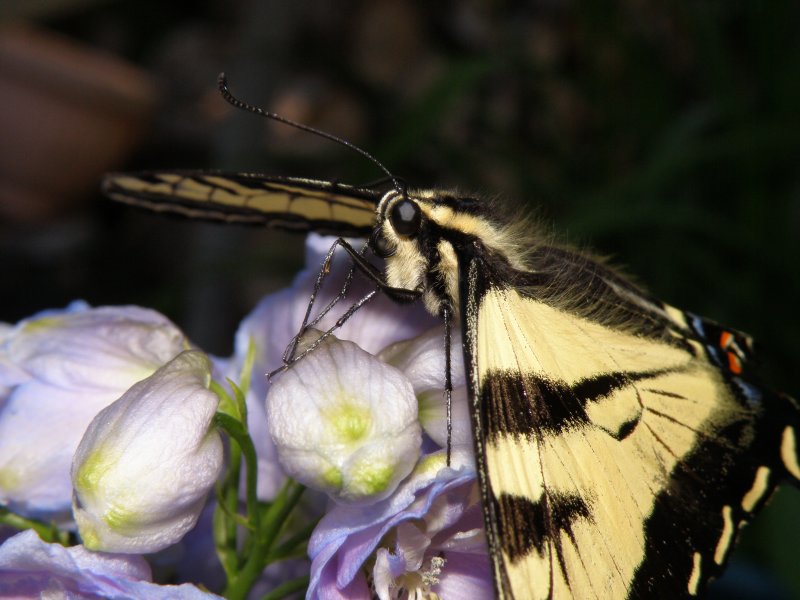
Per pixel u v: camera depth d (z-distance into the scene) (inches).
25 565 5.5
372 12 17.6
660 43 14.5
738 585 8.8
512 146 13.1
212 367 6.0
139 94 14.3
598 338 5.8
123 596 5.4
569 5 16.3
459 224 5.8
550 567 5.3
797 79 11.9
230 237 11.8
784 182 12.4
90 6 15.0
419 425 5.6
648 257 12.1
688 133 11.5
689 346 6.0
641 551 5.5
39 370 6.0
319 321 6.1
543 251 6.1
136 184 6.1
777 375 11.7
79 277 14.4
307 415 5.4
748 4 12.5
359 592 5.7
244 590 6.0
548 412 5.5
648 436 5.8
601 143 13.4
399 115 12.8
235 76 12.1
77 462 5.5
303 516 6.4
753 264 11.8
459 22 17.7
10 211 14.5
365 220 6.2
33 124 14.0
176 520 5.5
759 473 5.8
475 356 5.5
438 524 5.6
